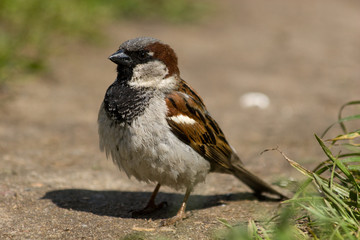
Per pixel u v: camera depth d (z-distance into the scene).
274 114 14.95
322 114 14.79
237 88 17.39
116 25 23.98
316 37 25.55
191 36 24.36
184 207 7.98
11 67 16.16
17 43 17.36
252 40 24.52
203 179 8.19
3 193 8.58
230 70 19.53
